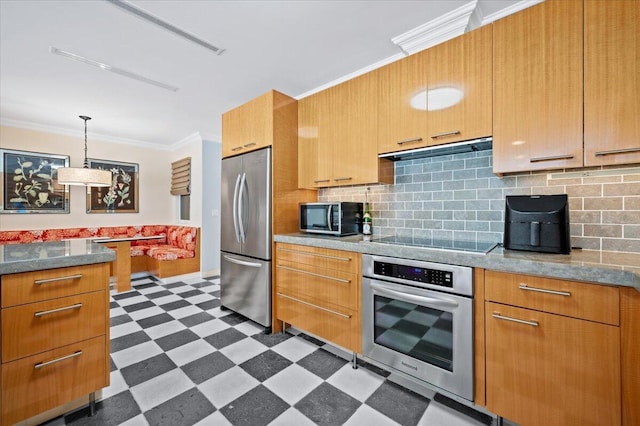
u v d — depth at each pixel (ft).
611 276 3.47
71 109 11.27
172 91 9.68
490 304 4.44
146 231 16.21
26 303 4.18
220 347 7.22
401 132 6.42
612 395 3.52
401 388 5.56
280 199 8.33
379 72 6.83
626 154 4.11
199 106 11.02
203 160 14.82
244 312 8.84
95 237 14.46
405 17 6.02
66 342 4.53
